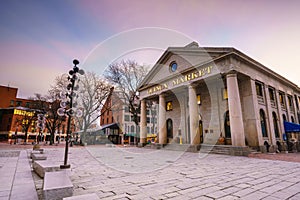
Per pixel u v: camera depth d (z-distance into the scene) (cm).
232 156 966
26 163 675
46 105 2433
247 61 1234
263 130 1293
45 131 3791
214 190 332
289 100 1859
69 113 552
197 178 428
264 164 669
